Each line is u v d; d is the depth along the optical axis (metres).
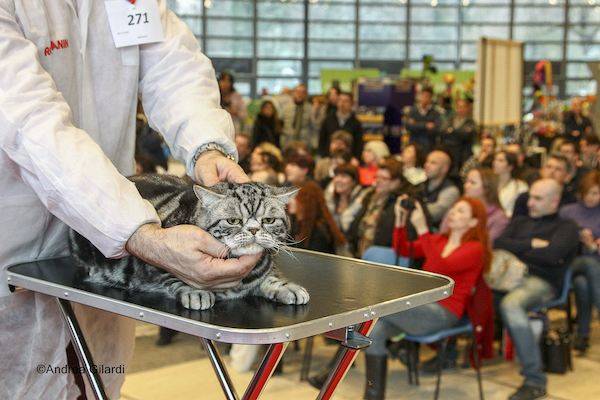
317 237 4.78
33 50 1.62
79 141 1.55
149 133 7.76
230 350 4.82
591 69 11.43
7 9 1.64
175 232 1.45
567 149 7.20
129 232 1.49
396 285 1.61
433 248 4.23
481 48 9.39
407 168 6.84
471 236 4.15
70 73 1.79
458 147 9.38
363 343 1.47
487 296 4.18
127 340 2.09
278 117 10.49
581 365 4.86
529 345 4.33
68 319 1.68
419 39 19.89
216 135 1.86
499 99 9.86
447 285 1.61
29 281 1.64
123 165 1.96
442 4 19.77
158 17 1.91
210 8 18.64
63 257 1.84
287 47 19.39
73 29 1.80
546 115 12.86
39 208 1.75
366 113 11.54
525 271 4.61
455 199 5.60
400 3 19.66
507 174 6.39
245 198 1.64
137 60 1.90
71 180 1.50
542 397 4.29
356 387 4.39
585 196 5.40
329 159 7.22
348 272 1.75
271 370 1.47
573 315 5.88
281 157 7.09
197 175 1.82
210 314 1.39
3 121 1.52
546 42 19.78
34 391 1.87
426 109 9.92
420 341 4.11
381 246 4.80
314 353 5.02
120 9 1.86
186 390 4.28
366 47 19.75
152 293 1.56
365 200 5.25
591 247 5.14
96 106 1.86
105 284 1.62
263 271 1.57
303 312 1.40
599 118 11.36
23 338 1.83
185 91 1.92
